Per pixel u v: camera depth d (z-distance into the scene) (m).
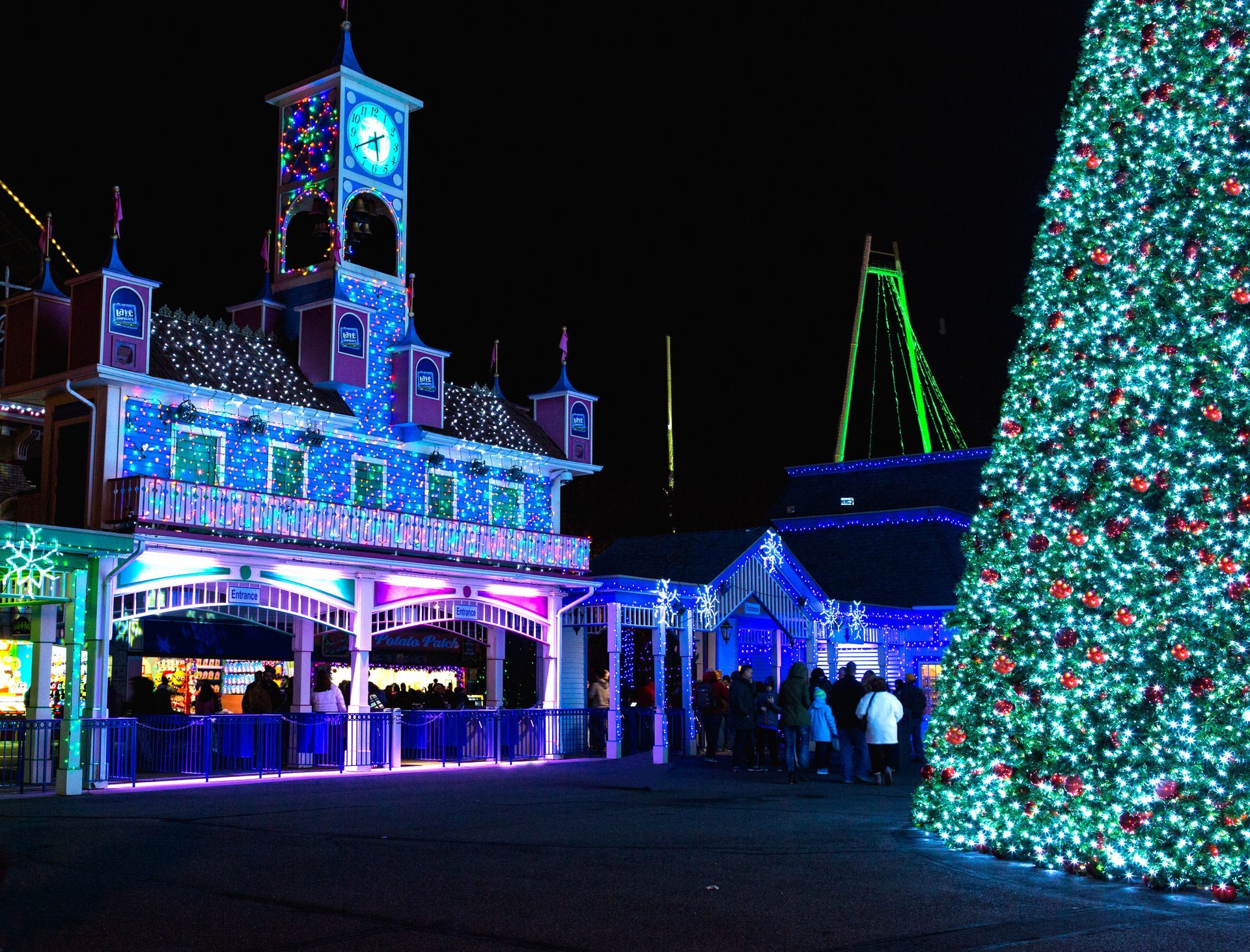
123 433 20.97
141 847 10.76
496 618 25.77
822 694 20.39
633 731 26.30
